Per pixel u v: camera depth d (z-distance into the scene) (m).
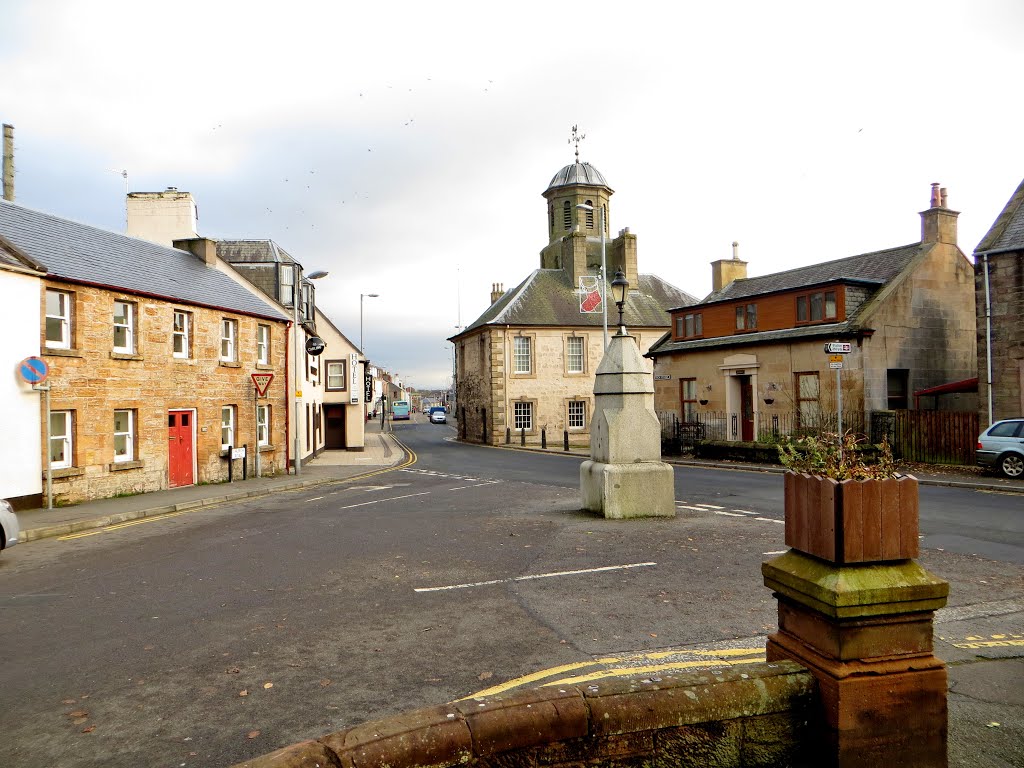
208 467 20.36
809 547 3.06
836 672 2.85
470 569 8.33
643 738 2.79
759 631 5.86
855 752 2.84
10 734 4.30
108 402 16.64
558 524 11.22
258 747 4.07
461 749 2.54
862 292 22.86
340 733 2.50
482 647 5.65
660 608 6.58
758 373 25.00
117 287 16.84
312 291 34.12
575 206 46.47
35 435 14.61
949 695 4.41
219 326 21.09
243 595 7.45
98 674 5.27
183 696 4.82
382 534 10.91
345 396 37.78
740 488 16.20
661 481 11.76
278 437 24.27
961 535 9.98
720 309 27.11
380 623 6.36
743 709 2.87
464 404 46.97
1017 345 17.97
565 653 5.44
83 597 7.61
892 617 2.91
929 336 23.23
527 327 40.22
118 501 15.91
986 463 17.27
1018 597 6.82
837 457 3.28
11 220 16.36
